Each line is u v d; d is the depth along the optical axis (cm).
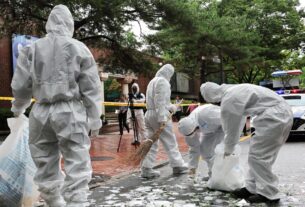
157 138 682
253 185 537
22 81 432
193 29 1513
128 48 1541
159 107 706
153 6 1380
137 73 1602
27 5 1286
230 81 3925
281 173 733
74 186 405
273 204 511
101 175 754
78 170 411
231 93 521
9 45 1906
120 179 723
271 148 516
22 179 461
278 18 3203
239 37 2262
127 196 578
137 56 1567
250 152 527
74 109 416
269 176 521
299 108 1374
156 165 848
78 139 415
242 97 515
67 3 1177
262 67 3183
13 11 1311
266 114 511
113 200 557
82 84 420
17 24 1395
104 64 1628
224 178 577
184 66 2847
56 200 443
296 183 641
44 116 418
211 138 658
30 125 430
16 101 450
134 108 1231
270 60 3155
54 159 439
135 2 1327
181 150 1147
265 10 3156
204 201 532
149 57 1600
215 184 590
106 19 1327
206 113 640
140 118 1232
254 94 520
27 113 1216
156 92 712
